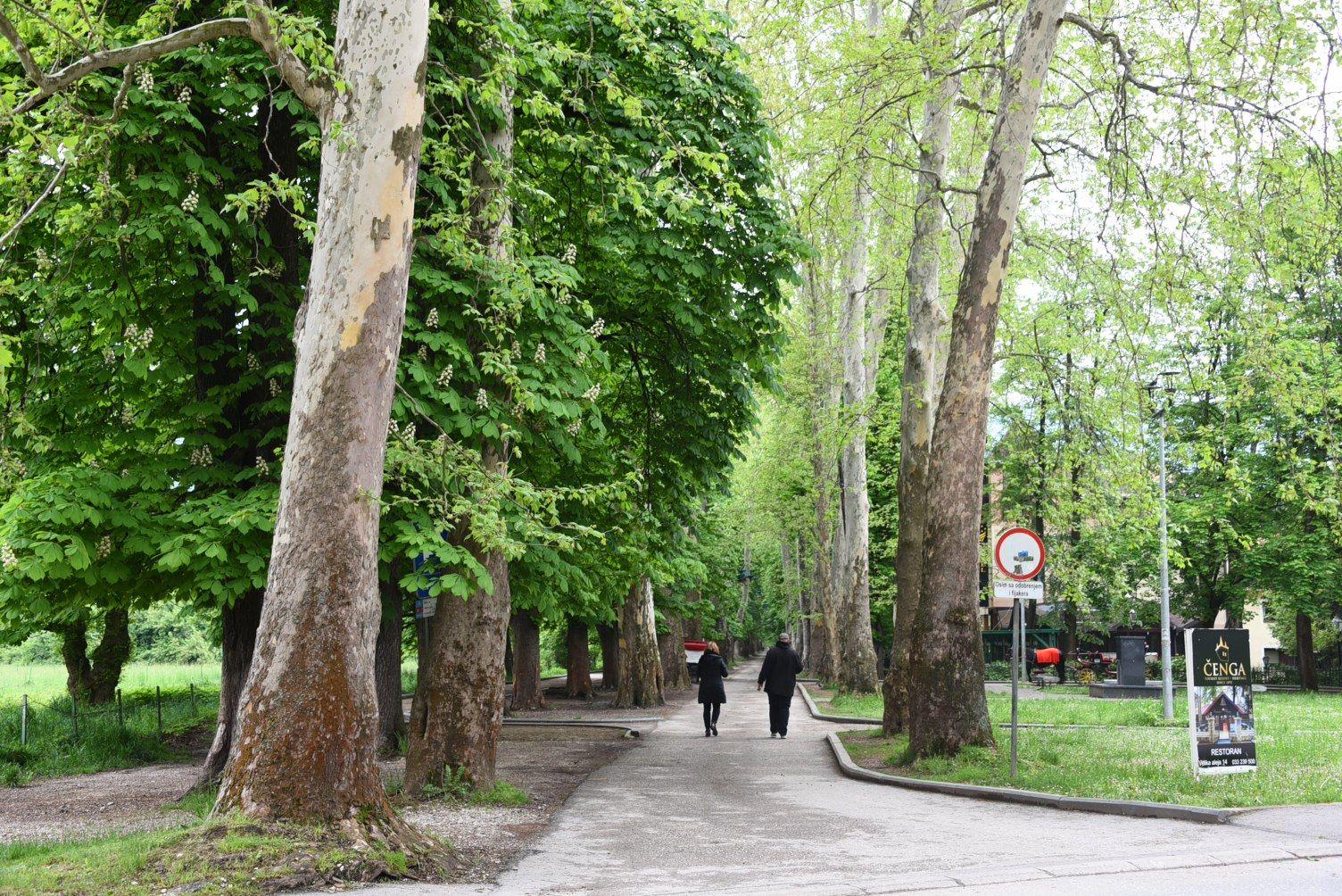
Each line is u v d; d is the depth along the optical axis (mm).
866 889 7098
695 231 15477
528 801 12320
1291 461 17312
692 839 9594
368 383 8703
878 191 19500
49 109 11047
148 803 13266
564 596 21312
